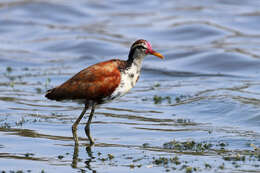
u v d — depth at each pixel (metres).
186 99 16.62
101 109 15.56
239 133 12.82
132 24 30.33
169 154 11.20
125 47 25.72
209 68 21.80
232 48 24.28
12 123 13.71
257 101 15.71
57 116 14.64
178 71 21.55
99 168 10.31
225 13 31.89
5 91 17.72
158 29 28.88
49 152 11.38
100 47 25.83
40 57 24.42
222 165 10.34
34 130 13.11
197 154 11.17
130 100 16.75
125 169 10.22
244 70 21.20
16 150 11.45
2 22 30.98
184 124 13.85
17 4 34.41
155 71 21.58
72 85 11.59
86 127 12.19
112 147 11.81
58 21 31.81
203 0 36.06
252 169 10.07
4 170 10.07
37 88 18.27
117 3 35.78
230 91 17.34
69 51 25.58
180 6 34.56
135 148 11.70
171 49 24.92
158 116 14.75
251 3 34.72
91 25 30.66
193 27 28.38
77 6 34.25
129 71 11.78
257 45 24.86
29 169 10.19
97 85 11.47
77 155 11.20
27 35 28.78
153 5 35.31
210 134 12.79
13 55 24.52
